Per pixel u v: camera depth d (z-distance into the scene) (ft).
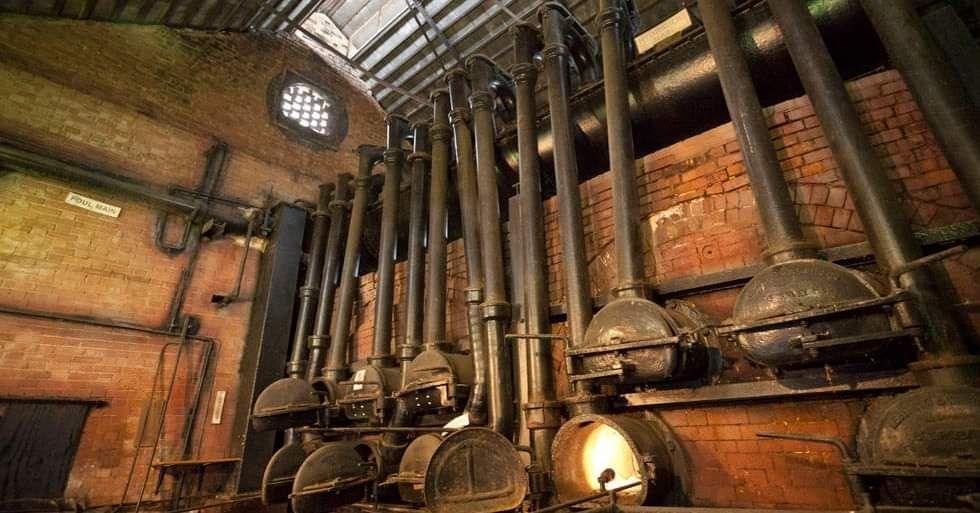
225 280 18.66
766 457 7.57
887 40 7.61
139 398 15.65
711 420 8.23
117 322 15.71
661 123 11.82
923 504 5.32
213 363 17.42
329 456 11.00
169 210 18.16
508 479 8.56
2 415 13.10
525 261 10.67
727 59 8.99
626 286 8.79
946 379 5.82
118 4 18.51
